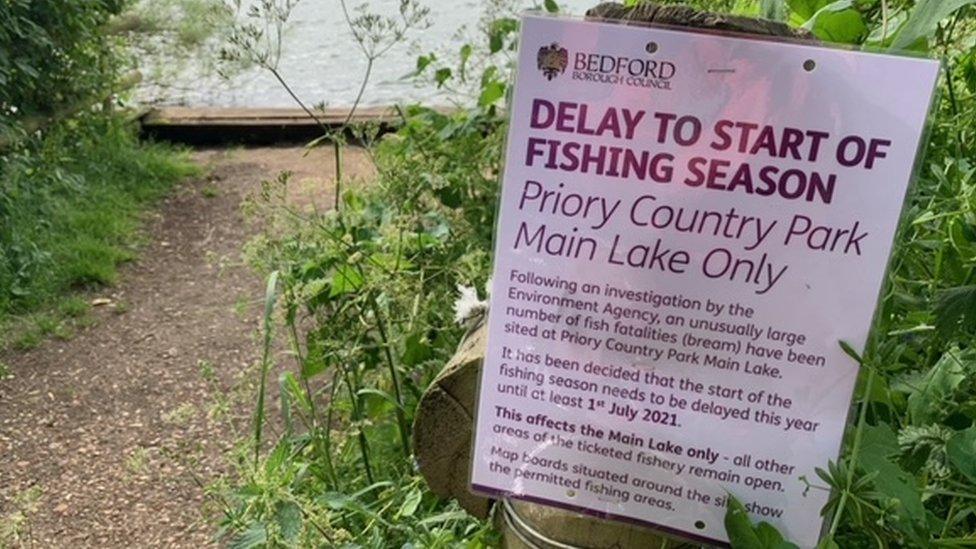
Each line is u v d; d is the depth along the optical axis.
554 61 1.14
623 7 1.16
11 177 4.41
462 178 2.75
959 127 1.76
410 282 2.12
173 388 3.41
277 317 3.29
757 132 1.11
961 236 1.46
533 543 1.36
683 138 1.13
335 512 1.81
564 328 1.23
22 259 4.09
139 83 6.30
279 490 1.53
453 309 2.08
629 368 1.22
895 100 1.07
